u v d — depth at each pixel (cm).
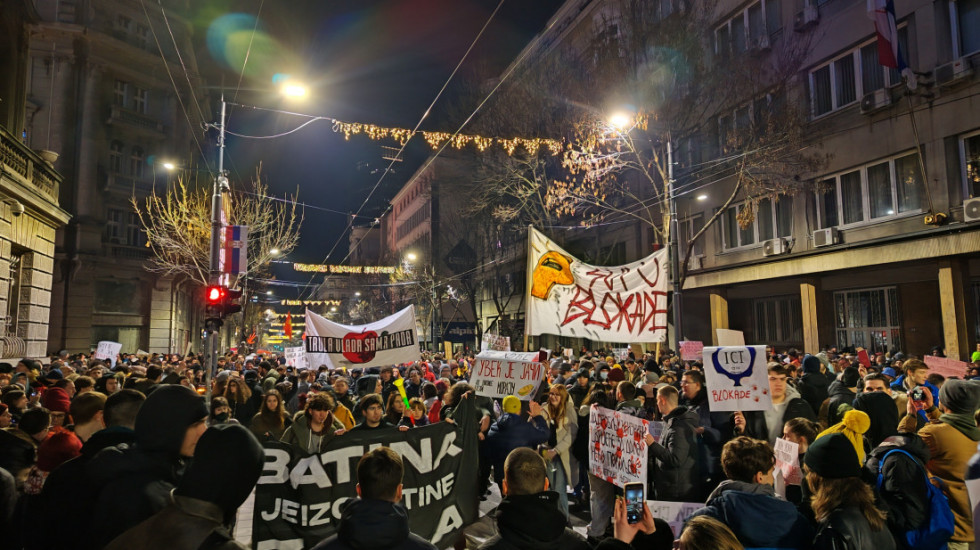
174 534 204
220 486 211
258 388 1138
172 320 3831
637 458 445
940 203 1705
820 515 340
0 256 1504
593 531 657
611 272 956
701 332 2928
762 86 2222
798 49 2162
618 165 2391
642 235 3075
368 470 284
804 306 2192
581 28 3594
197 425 283
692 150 2667
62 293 3269
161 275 3709
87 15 3412
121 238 3591
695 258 2683
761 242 2381
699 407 610
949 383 467
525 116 2820
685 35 2139
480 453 716
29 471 445
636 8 2536
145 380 709
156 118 3775
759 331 2888
